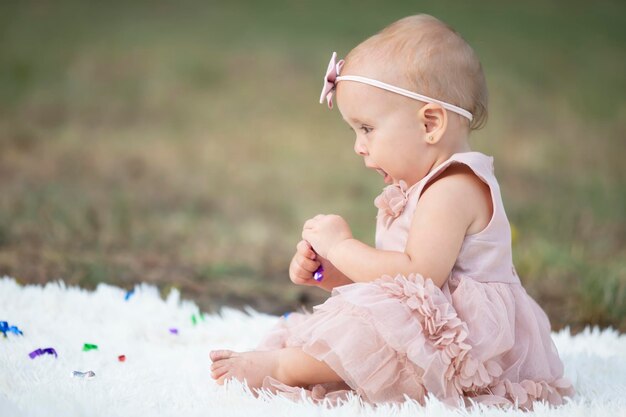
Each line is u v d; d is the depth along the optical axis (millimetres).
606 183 6809
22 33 10570
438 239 2094
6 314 2695
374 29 11562
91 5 11977
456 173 2180
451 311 2033
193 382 2178
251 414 1870
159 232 4883
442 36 2252
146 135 7883
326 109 8969
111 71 9555
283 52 10438
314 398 2074
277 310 3387
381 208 2285
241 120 8492
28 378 2062
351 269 2146
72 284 3406
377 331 2004
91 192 5840
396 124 2213
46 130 7738
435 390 1997
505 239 2191
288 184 6711
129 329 2684
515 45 11258
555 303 3559
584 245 4820
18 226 4484
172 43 10602
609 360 2512
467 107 2250
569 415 1896
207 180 6668
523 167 7270
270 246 4887
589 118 8914
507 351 2119
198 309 3016
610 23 12625
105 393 1964
